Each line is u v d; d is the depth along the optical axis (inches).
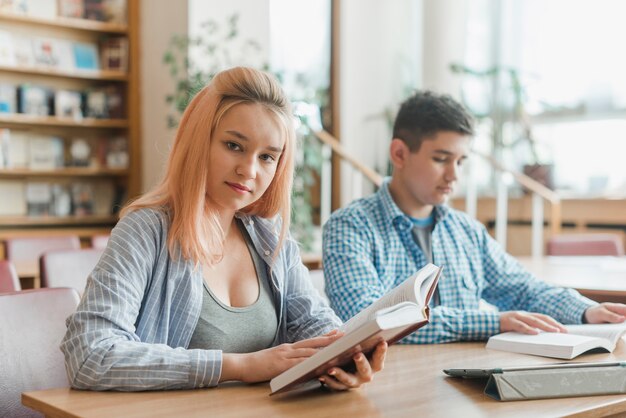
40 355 67.1
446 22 247.9
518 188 232.5
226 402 49.8
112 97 231.3
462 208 242.7
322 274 101.0
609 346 67.1
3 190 221.6
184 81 198.7
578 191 224.4
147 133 229.9
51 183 229.3
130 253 56.1
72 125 229.6
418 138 84.4
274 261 64.1
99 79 233.5
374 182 206.2
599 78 221.5
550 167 229.5
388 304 56.9
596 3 221.9
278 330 64.9
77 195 230.5
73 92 224.5
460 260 88.5
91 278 55.2
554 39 231.6
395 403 50.3
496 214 236.8
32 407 50.5
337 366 52.2
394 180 88.6
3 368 64.4
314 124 224.5
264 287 63.9
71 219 227.8
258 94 58.0
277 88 59.2
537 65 235.6
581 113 224.8
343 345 48.8
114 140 232.8
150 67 226.1
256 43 211.3
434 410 48.7
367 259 82.7
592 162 222.2
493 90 242.4
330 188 259.1
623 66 216.2
